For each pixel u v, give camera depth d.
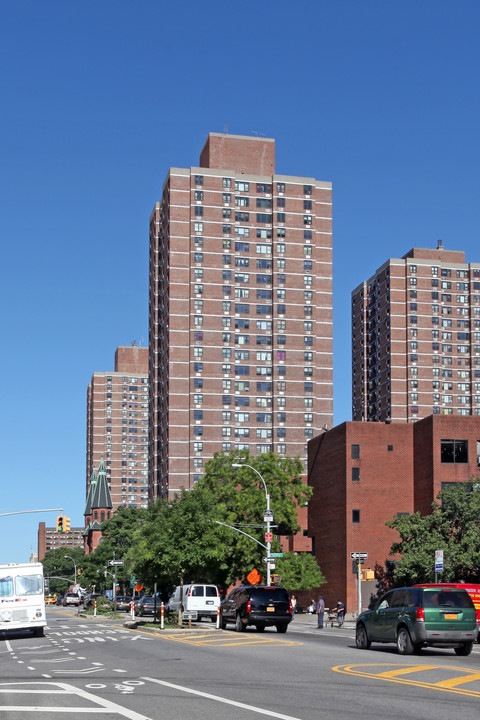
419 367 166.38
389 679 19.84
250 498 75.50
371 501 80.94
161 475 138.25
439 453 78.12
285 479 78.38
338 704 15.84
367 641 29.75
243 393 135.62
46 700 16.84
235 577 75.50
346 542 80.00
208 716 14.45
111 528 138.25
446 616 26.64
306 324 139.38
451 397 166.88
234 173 140.50
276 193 141.38
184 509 52.88
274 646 31.81
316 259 141.75
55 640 39.91
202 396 134.00
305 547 88.81
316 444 90.25
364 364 177.88
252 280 138.75
